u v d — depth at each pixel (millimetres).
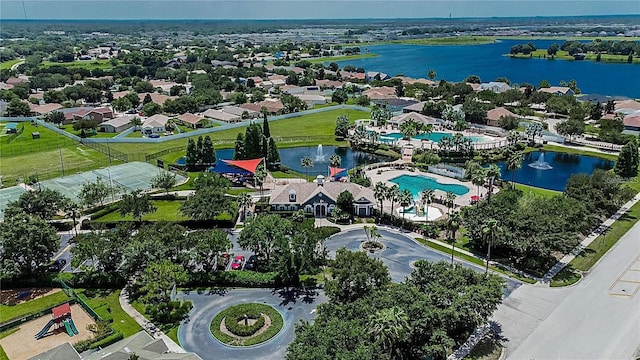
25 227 85688
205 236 88312
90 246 85125
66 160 161250
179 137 192250
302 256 83188
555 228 90500
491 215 98000
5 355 67812
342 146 184750
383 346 59469
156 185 129000
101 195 118375
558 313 77188
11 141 185875
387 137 194250
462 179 142625
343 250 78188
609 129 188625
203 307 80062
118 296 83312
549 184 143750
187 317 77375
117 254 86188
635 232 106312
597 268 91125
